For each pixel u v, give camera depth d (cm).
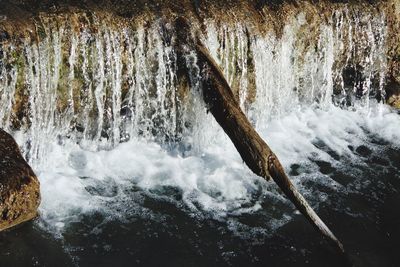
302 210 616
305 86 878
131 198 666
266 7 822
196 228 636
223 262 596
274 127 838
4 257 563
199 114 730
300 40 841
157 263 586
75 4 723
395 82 928
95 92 719
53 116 704
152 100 750
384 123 886
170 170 717
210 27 765
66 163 702
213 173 721
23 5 702
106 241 604
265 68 814
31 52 668
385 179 762
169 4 770
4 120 672
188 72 725
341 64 905
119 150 736
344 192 727
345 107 916
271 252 616
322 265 607
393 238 659
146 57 736
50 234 599
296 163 770
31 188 587
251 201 689
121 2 751
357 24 888
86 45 701
